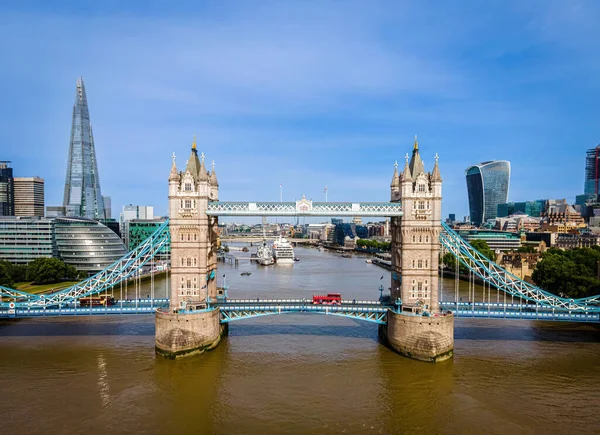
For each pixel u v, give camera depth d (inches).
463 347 3892.7
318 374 3257.9
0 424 2518.5
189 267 3875.5
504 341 4069.9
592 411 2699.3
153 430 2464.3
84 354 3681.1
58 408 2714.1
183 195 3853.3
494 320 4877.0
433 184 3838.6
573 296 5536.4
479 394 2930.6
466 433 2450.8
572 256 6870.1
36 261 6712.6
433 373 3280.0
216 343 3848.4
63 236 7795.3
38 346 3902.6
